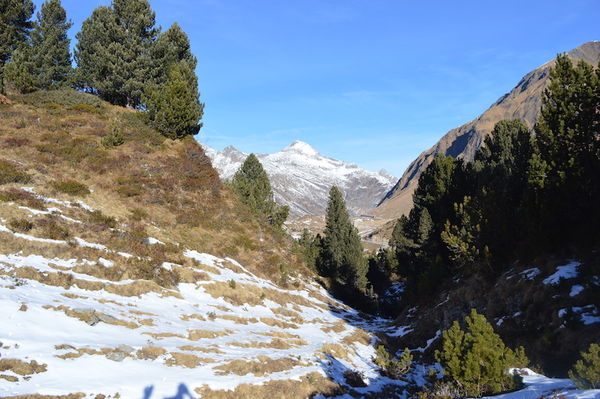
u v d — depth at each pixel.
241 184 48.47
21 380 10.02
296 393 14.28
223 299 24.67
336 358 20.75
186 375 13.05
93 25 46.78
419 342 28.28
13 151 29.59
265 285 31.44
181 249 28.06
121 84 44.81
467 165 43.66
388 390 18.20
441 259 36.09
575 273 18.64
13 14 44.78
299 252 47.41
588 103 20.59
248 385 13.54
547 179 21.88
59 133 35.28
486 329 12.80
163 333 16.50
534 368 15.09
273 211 49.62
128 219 27.97
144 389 11.37
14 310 13.38
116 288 19.34
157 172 36.09
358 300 51.25
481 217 28.06
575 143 21.11
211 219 35.38
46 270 17.78
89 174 31.16
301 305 32.53
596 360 9.39
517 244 24.23
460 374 12.25
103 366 12.00
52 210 23.48
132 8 45.38
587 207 19.64
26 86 41.81
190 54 50.53
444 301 29.80
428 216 42.44
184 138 43.72
